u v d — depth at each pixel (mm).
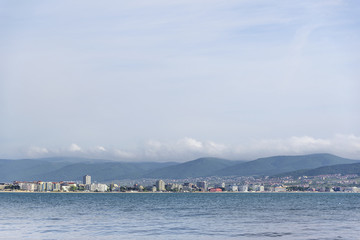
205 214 126125
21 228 83250
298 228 83875
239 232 77000
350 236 71188
